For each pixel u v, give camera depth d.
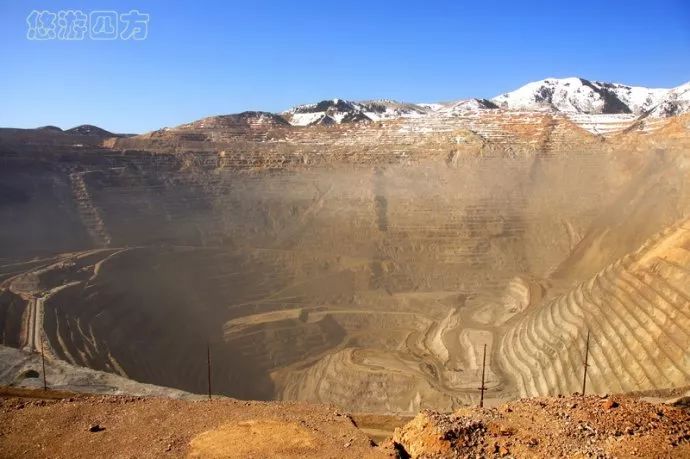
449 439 15.58
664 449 14.47
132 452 16.95
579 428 15.95
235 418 19.58
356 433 17.61
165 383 59.97
